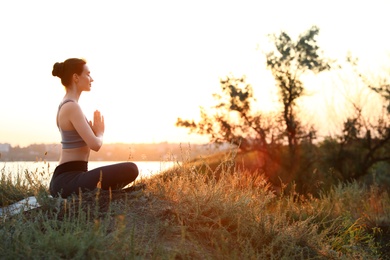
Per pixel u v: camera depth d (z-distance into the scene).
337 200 10.08
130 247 4.34
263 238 5.43
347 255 6.15
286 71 22.62
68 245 4.24
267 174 21.27
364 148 21.84
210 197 5.63
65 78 5.65
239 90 22.31
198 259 4.64
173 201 5.59
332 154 21.67
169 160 6.25
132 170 5.56
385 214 9.09
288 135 22.22
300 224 6.00
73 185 5.45
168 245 4.74
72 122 5.46
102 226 4.62
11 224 4.82
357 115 22.06
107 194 5.45
